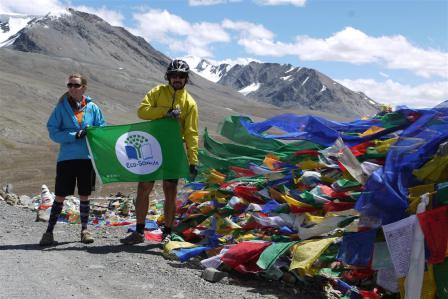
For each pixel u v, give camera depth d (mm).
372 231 3990
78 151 5746
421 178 4070
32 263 4848
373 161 4719
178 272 4750
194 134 5906
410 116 4703
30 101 100500
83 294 3969
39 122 76312
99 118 5910
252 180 5688
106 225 7812
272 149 5770
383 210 3971
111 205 10258
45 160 44719
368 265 3988
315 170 5082
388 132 4801
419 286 3639
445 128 4168
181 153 5879
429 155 4164
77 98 5723
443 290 3639
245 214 5508
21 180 32500
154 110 5758
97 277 4469
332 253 4363
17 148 53625
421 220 3670
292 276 4535
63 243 5930
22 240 6109
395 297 4051
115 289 4137
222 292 4230
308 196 4695
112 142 5781
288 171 5273
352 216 4340
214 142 6203
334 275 4598
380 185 3994
